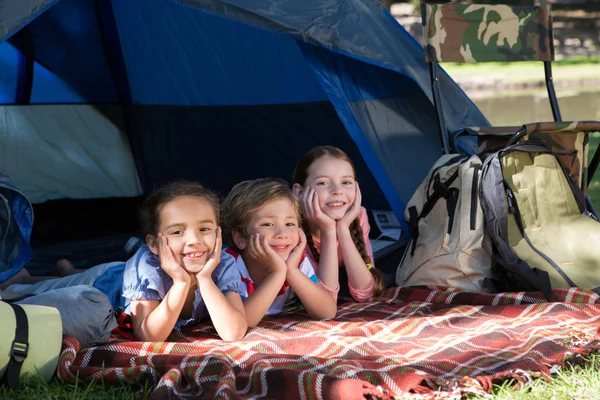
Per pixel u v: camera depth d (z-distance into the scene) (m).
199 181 5.55
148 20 5.34
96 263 4.52
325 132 4.99
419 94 4.53
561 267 3.52
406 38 4.58
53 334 2.56
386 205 4.90
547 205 3.72
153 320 2.79
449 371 2.52
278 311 3.35
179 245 2.77
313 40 3.96
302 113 5.03
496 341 2.82
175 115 5.54
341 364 2.49
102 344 2.82
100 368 2.54
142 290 2.85
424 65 4.58
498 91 19.34
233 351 2.66
